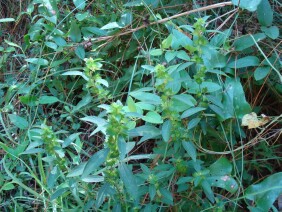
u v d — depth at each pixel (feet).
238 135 5.14
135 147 5.49
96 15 6.55
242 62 5.08
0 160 5.60
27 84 6.15
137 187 4.02
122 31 5.96
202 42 4.63
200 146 4.76
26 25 7.27
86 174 3.79
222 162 4.56
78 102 6.14
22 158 5.43
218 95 4.90
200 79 4.49
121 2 6.36
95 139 5.76
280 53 5.32
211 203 4.58
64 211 4.66
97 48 6.10
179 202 4.60
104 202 4.86
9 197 5.30
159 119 4.27
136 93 4.41
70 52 6.09
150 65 5.07
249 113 4.80
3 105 6.27
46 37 6.05
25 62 6.75
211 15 5.65
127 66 6.21
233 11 5.29
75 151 5.61
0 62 6.49
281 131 4.97
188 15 5.97
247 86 5.39
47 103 5.90
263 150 5.21
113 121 3.75
